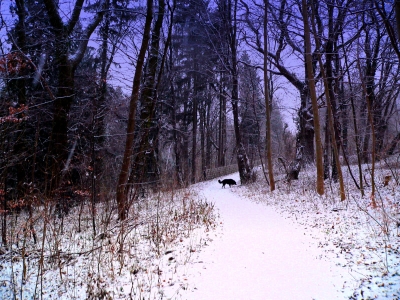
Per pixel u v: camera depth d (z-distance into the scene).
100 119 9.50
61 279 5.01
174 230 7.82
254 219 9.49
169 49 20.98
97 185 10.15
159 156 20.17
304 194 12.84
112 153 12.41
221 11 19.97
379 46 15.29
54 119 9.31
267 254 5.89
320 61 10.73
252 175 21.56
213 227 8.33
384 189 10.91
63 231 8.14
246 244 6.61
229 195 16.75
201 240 6.96
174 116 22.02
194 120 28.34
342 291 4.17
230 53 21.05
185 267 5.30
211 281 4.70
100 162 10.50
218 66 22.16
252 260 5.57
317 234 7.14
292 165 17.41
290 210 10.52
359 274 4.62
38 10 10.60
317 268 5.06
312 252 5.89
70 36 10.00
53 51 9.66
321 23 14.66
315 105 10.69
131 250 6.46
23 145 7.80
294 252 5.95
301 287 4.39
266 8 12.55
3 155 6.70
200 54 24.81
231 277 4.84
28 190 7.32
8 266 5.75
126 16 12.83
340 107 15.26
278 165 25.11
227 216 10.16
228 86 22.69
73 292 4.60
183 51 24.94
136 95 9.20
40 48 9.66
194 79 27.14
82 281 5.00
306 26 10.59
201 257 5.79
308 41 10.60
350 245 5.98
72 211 10.53
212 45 22.27
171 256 5.90
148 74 10.70
